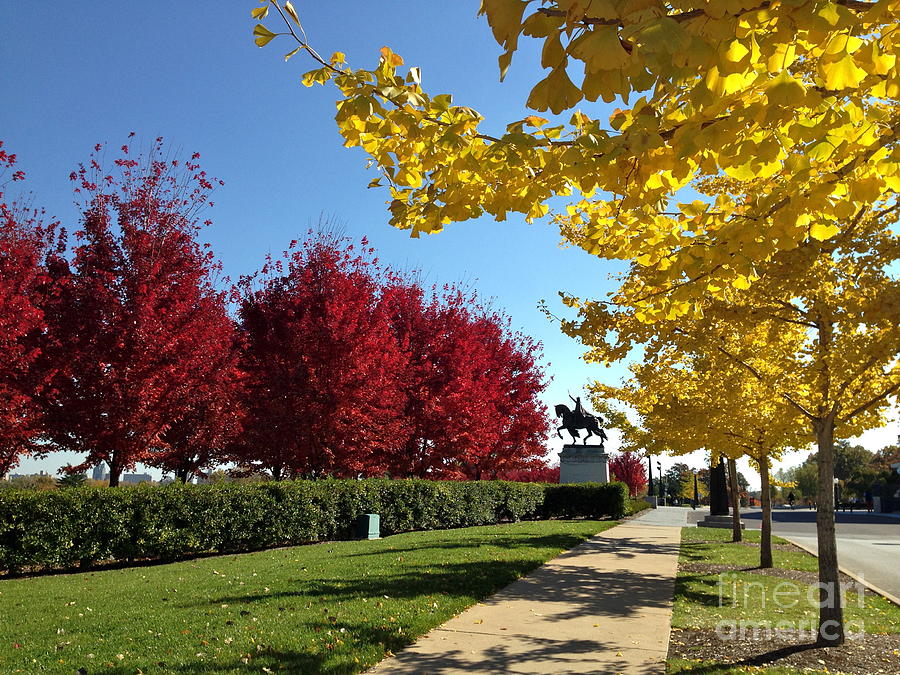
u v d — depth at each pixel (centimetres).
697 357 832
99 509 1182
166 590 866
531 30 200
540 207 340
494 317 2738
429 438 2236
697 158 281
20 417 1395
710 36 197
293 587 834
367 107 273
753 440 1110
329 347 1764
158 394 1534
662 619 714
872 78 250
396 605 720
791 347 662
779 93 219
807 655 578
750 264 367
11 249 1449
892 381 663
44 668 510
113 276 1505
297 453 1894
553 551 1285
